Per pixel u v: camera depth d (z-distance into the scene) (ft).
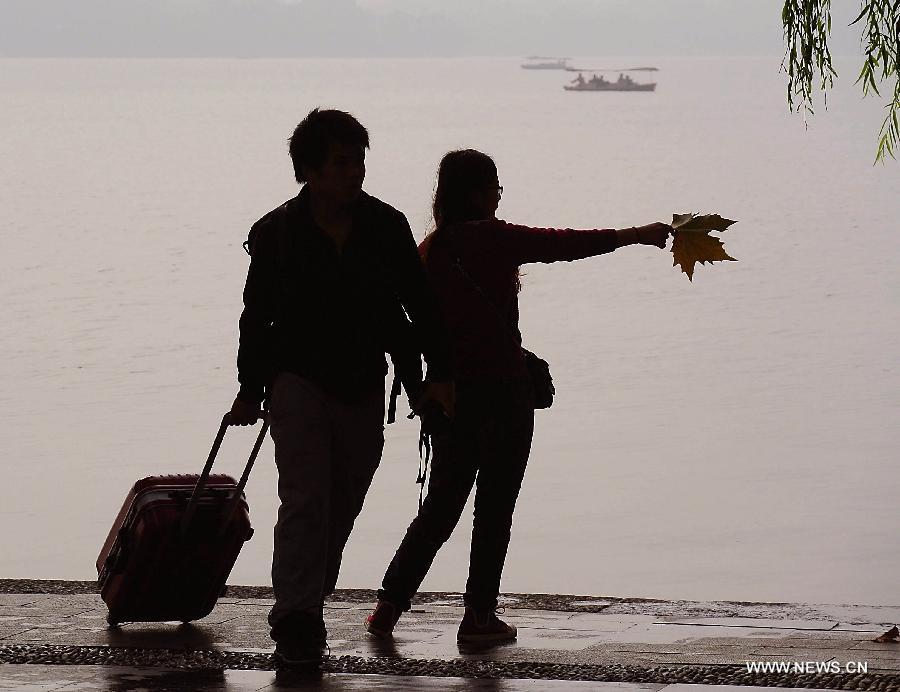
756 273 236.02
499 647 37.09
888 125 58.95
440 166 39.40
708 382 142.92
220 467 105.40
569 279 229.25
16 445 113.50
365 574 73.87
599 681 32.45
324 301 34.55
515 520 88.74
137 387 140.26
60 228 313.94
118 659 34.83
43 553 79.87
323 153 34.22
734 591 70.74
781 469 103.65
